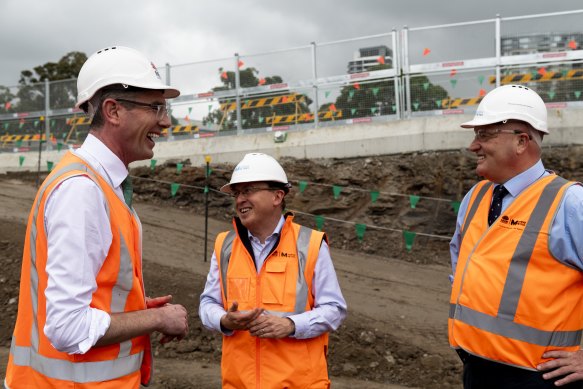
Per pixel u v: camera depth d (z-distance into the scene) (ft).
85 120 50.39
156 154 44.42
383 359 18.86
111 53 7.45
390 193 34.71
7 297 23.34
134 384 7.30
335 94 40.98
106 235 6.89
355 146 39.06
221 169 40.01
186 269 26.45
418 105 38.96
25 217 34.22
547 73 36.19
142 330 7.11
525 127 9.23
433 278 28.02
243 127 43.70
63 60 77.82
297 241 10.28
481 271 9.12
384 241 32.68
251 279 10.16
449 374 17.78
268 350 9.80
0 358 19.04
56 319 6.35
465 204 10.38
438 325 21.66
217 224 35.58
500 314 8.82
